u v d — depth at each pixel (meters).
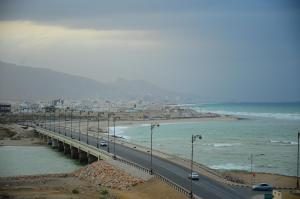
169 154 171.12
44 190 118.25
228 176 132.12
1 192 114.19
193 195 97.94
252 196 98.25
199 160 183.12
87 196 108.69
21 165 177.12
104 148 185.75
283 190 110.44
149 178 119.19
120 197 105.94
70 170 165.12
